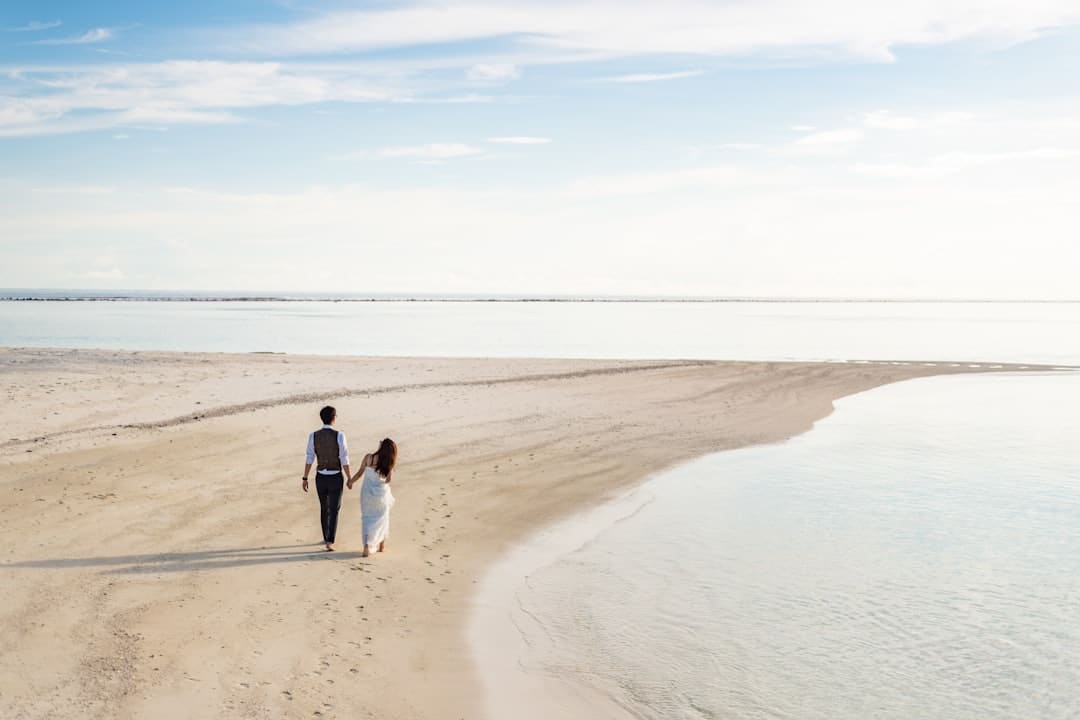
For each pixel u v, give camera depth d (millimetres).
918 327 108062
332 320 116188
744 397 29922
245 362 36250
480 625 8898
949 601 9953
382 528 11211
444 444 19484
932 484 16641
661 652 8336
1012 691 7578
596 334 82125
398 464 17281
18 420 19500
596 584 10406
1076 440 22281
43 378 27484
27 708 6426
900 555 11844
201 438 18625
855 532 13031
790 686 7613
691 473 17547
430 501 14453
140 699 6695
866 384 35344
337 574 10281
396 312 173375
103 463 15773
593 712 7008
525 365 37312
